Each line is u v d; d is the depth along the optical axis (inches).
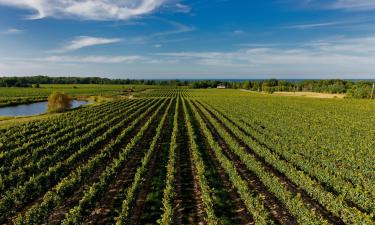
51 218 576.7
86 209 572.1
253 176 794.8
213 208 602.5
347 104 2859.3
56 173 757.3
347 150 999.0
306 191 662.5
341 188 644.7
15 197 602.9
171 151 922.1
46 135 1256.8
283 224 551.5
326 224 490.6
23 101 3280.0
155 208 606.9
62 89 5821.9
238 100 3398.1
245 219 567.5
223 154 974.4
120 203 633.6
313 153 938.7
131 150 984.3
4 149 1058.7
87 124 1605.6
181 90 6653.5
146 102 3122.5
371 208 564.4
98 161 851.4
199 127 1514.5
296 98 3860.7
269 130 1376.7
